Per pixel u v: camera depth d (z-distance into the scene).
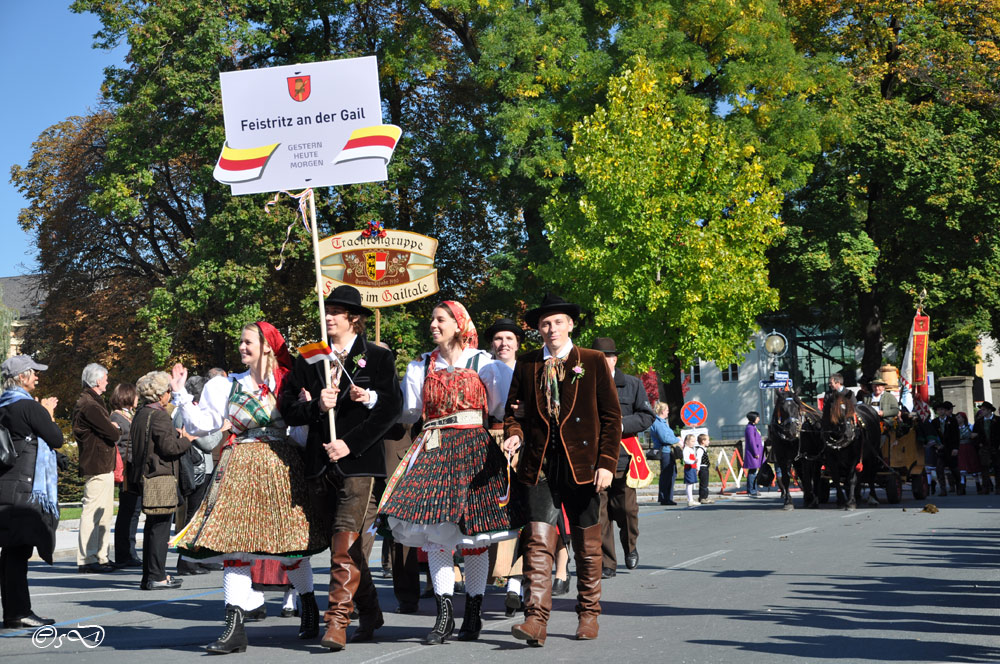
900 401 20.95
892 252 37.38
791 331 56.97
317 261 6.60
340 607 6.09
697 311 27.83
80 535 12.09
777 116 30.42
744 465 24.48
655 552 12.03
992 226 35.06
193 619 7.99
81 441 12.20
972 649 5.90
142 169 30.56
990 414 24.00
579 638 6.43
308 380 6.32
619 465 10.00
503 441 6.35
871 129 34.22
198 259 29.77
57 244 39.34
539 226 32.16
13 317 40.16
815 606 7.64
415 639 6.57
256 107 7.04
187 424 6.50
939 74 35.06
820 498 19.39
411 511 6.27
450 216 34.00
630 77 28.30
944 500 20.98
